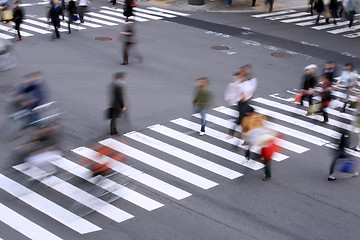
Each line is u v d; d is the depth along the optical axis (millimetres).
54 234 11602
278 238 11898
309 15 35156
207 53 25844
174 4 36031
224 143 16453
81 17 30141
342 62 25703
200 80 16234
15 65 22703
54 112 17953
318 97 20828
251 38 28922
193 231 11992
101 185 13617
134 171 14445
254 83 17625
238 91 17047
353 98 21266
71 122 17344
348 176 14961
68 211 12484
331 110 19891
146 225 12117
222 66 24047
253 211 12930
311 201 13562
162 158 15305
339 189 14250
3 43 24094
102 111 18422
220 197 13469
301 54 26578
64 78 21469
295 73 23766
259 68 24094
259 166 15164
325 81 18203
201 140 16594
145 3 36031
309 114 18844
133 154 15422
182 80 22016
